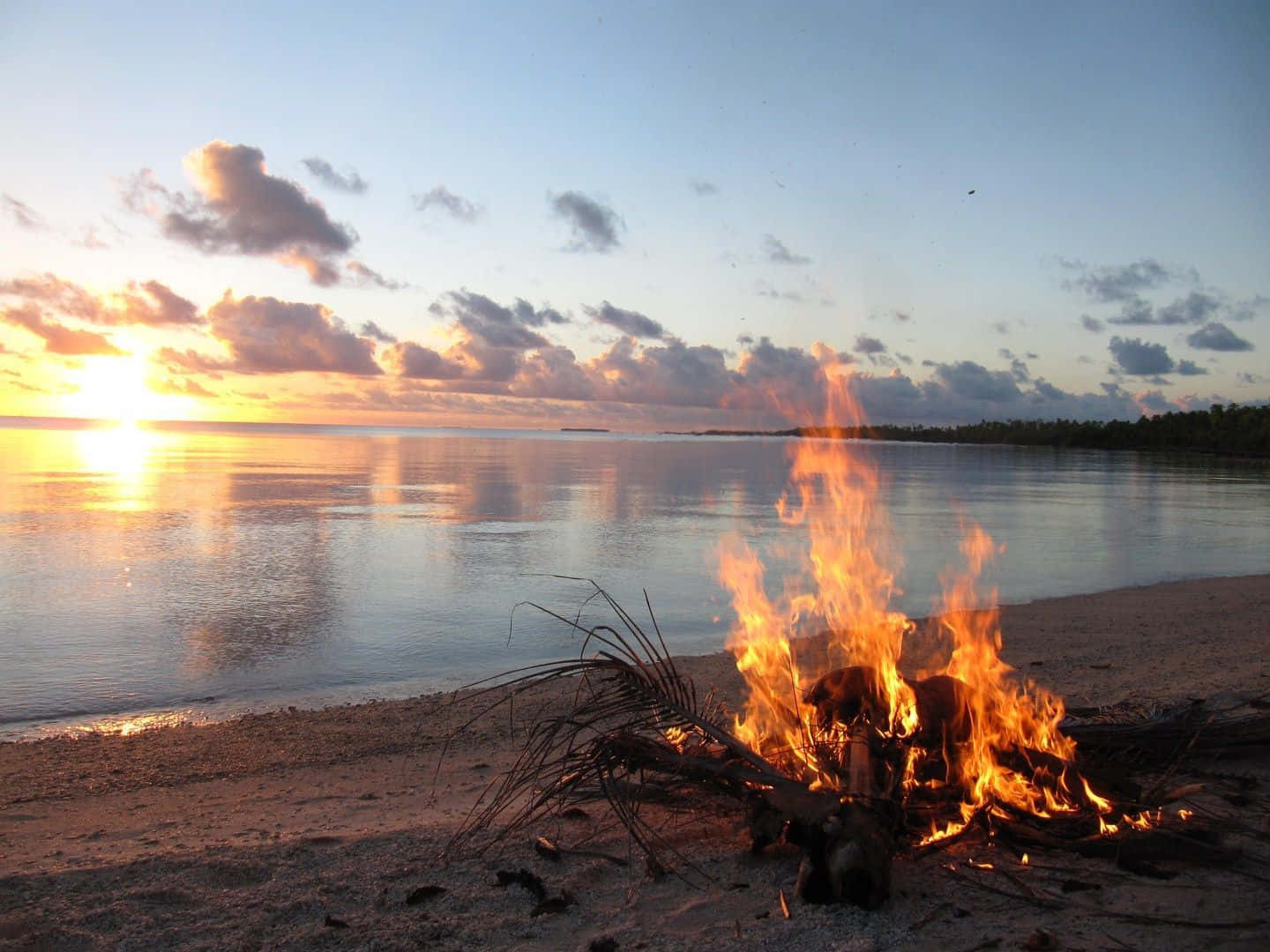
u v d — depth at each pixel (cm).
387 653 1064
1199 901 369
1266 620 1211
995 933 342
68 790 584
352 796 560
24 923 355
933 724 473
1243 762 543
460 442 16188
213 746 684
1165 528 2752
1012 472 7344
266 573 1677
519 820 445
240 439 15312
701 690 819
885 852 368
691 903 374
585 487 4394
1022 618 1255
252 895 383
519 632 1187
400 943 340
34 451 7712
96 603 1374
